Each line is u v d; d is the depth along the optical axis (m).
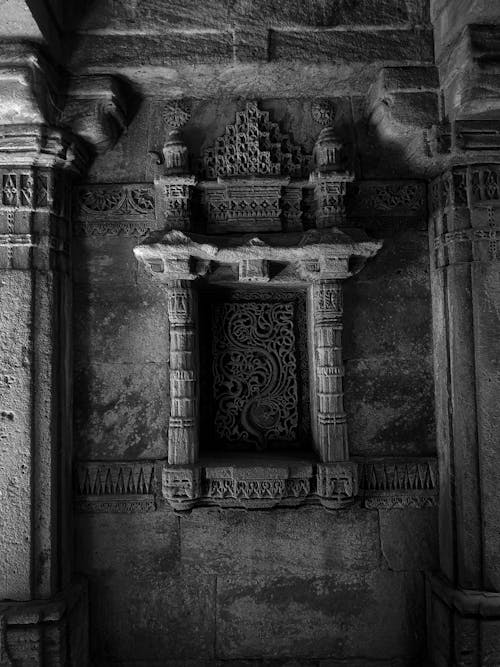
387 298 3.51
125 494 3.37
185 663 3.35
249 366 3.71
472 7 2.64
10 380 3.10
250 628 3.38
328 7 3.12
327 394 3.30
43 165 3.18
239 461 3.33
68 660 3.02
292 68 3.13
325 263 3.18
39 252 3.17
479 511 3.13
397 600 3.40
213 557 3.39
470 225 3.23
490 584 3.08
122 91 3.27
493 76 2.79
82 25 3.08
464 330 3.19
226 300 3.74
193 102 3.47
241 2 3.09
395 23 3.13
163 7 3.09
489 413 3.14
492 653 2.96
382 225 3.51
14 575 3.02
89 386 3.43
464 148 3.05
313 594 3.40
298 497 3.29
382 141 3.34
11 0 2.51
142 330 3.46
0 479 3.06
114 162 3.48
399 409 3.47
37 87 2.85
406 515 3.43
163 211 3.45
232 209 3.41
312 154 3.45
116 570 3.38
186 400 3.26
